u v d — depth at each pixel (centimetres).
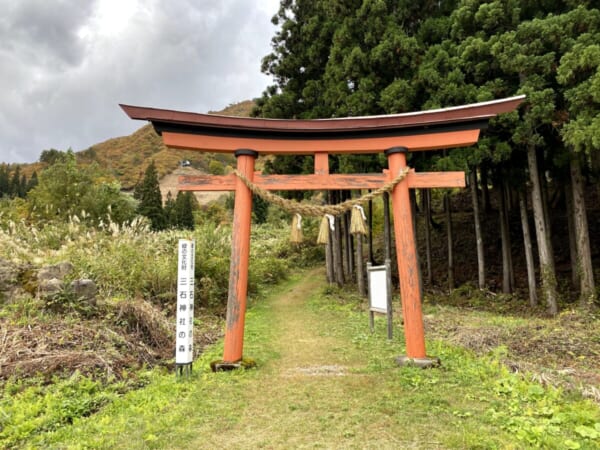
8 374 419
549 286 935
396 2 1120
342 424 333
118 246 923
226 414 359
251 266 1361
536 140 905
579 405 346
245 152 542
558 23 829
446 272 1431
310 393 410
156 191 2838
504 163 1105
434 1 1118
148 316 626
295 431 323
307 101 1341
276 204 542
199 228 1401
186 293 492
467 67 972
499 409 352
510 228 1578
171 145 531
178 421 342
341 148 553
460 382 426
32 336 493
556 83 888
